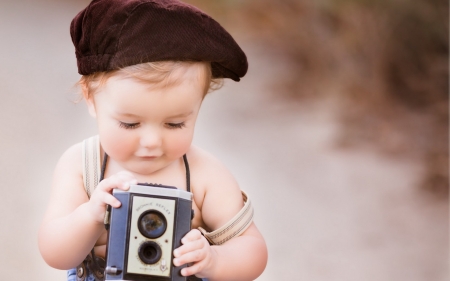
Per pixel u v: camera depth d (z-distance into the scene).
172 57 1.67
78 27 1.79
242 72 1.87
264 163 5.51
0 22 10.06
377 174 5.30
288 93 7.42
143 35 1.67
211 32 1.73
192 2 9.31
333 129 6.30
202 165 1.93
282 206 4.74
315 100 7.17
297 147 5.90
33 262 3.78
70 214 1.76
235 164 5.45
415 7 6.45
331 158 5.65
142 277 1.57
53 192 1.89
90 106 1.86
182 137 1.75
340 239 4.31
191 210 1.63
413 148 5.72
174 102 1.69
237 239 1.87
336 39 7.29
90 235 1.73
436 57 6.49
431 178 5.11
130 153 1.75
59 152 5.33
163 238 1.59
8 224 4.14
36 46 8.87
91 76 1.77
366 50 6.74
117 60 1.67
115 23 1.68
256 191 4.96
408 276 3.90
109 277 1.58
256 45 8.80
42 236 1.80
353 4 6.84
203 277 1.76
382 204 4.82
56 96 6.79
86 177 1.88
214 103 7.13
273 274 3.87
